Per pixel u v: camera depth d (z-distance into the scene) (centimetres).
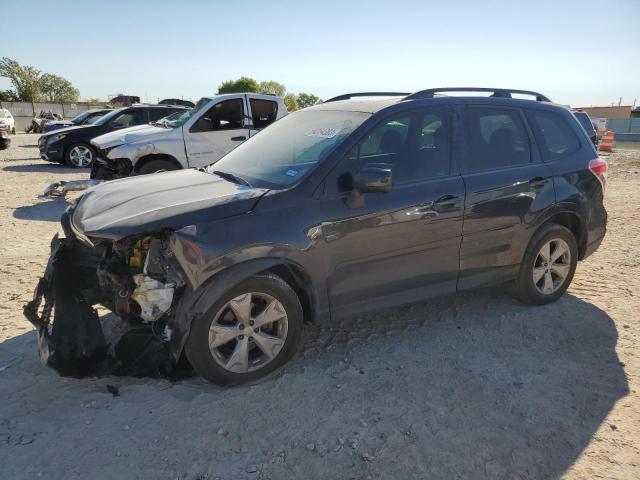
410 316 456
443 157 408
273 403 321
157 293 323
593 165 484
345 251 360
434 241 396
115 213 340
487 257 430
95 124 1537
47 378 343
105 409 310
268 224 331
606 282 541
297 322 352
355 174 356
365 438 291
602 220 496
